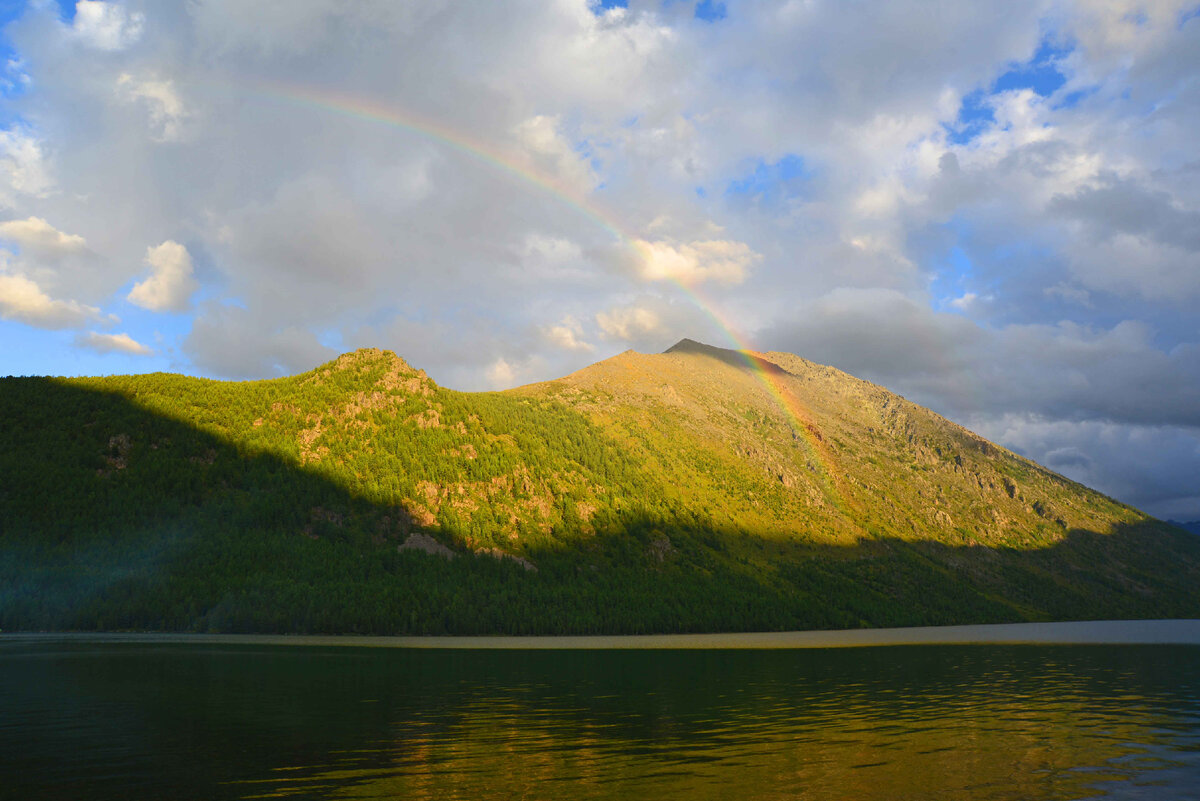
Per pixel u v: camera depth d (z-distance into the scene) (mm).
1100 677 126750
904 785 54594
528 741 69438
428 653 168000
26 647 167250
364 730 74500
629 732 74062
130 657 144625
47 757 62438
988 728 76938
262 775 56719
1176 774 58031
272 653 157625
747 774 57375
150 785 54031
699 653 178500
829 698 99125
